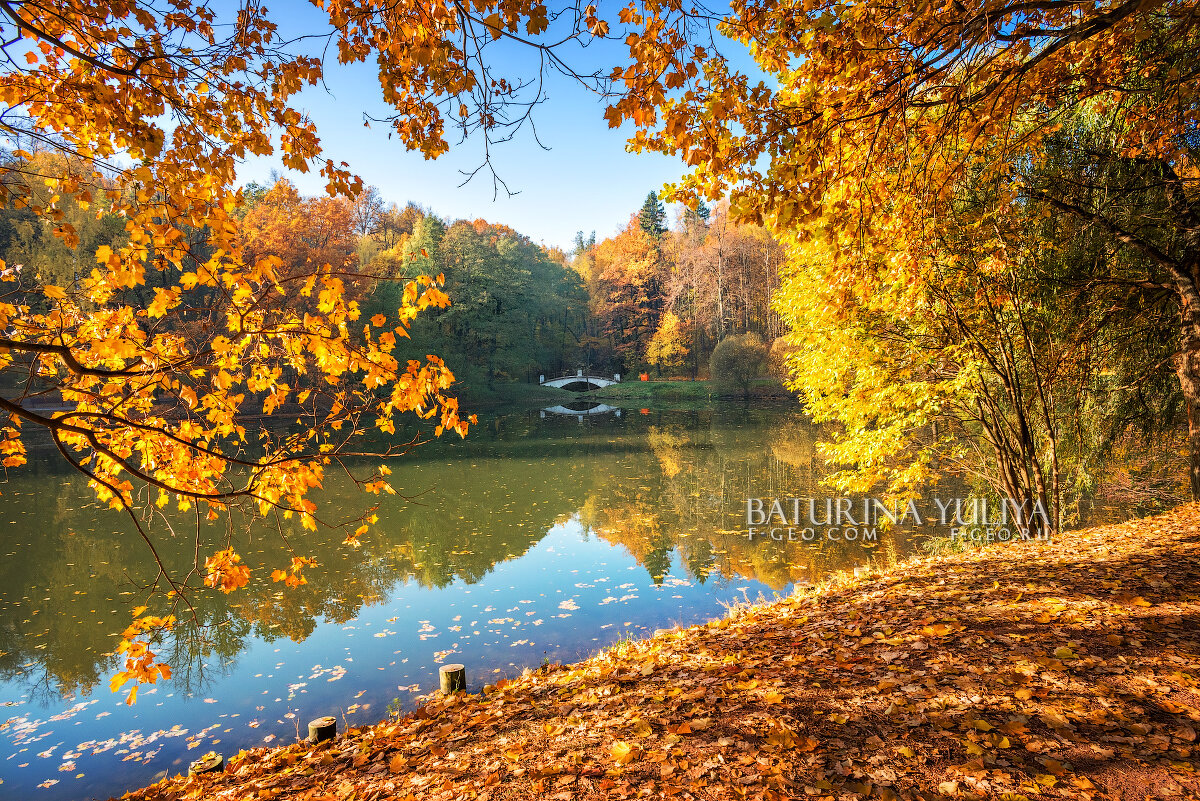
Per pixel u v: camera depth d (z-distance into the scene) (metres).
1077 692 3.00
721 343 47.69
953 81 4.57
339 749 3.92
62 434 2.52
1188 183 6.71
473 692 6.14
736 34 3.80
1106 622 3.81
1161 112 5.73
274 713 6.02
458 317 44.97
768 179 3.84
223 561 3.27
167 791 3.79
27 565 10.86
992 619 4.14
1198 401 7.10
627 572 10.03
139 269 2.66
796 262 9.50
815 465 19.02
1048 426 8.62
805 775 2.58
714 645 4.68
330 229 36.97
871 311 8.77
